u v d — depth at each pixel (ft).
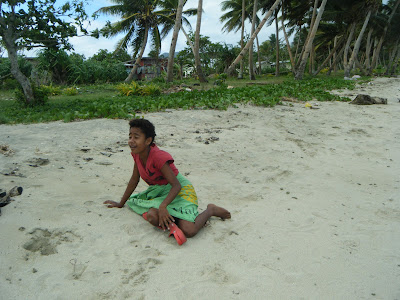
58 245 9.12
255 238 10.19
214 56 142.10
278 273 8.55
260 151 19.58
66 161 15.81
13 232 9.39
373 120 29.40
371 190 14.56
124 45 92.68
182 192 10.38
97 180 13.93
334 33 108.06
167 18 88.02
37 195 11.83
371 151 20.35
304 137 23.22
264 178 15.56
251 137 22.39
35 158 15.81
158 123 25.30
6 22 35.09
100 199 12.12
